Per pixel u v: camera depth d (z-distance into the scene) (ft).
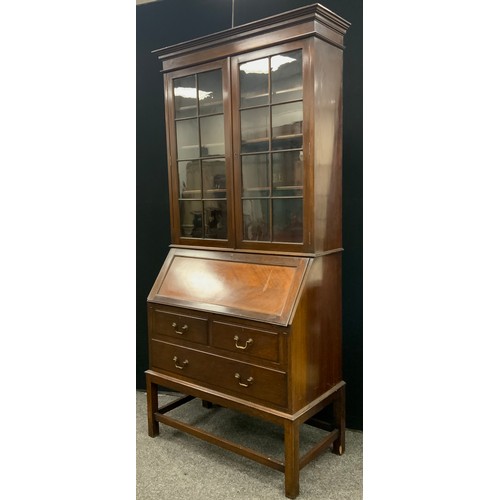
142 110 9.93
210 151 7.76
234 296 7.05
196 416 9.05
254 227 7.33
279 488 6.83
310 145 6.49
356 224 8.07
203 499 6.63
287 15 6.40
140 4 9.61
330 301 7.18
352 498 6.52
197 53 7.59
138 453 7.81
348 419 8.45
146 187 10.11
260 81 6.97
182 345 7.65
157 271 10.25
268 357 6.50
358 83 7.81
